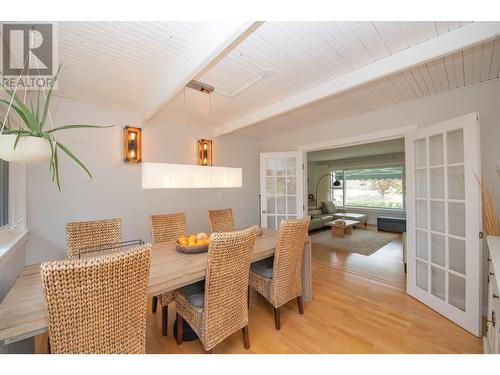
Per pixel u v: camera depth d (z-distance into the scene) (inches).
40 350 65.1
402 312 85.7
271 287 76.9
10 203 84.1
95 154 107.5
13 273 73.7
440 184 87.8
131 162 117.1
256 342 69.2
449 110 97.4
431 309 87.5
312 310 87.7
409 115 109.4
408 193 100.6
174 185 74.8
